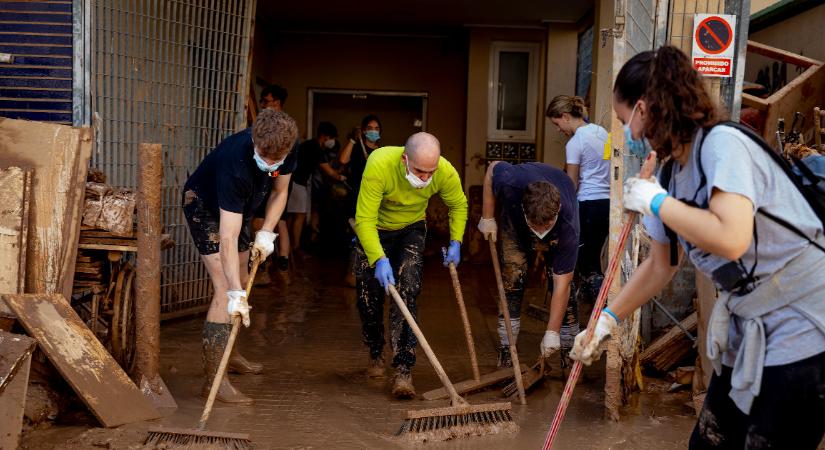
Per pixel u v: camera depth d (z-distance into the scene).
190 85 5.83
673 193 2.08
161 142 5.64
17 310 3.45
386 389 4.30
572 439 3.49
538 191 3.88
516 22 11.27
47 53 5.01
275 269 8.55
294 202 8.67
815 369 1.87
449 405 3.98
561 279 4.12
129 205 3.94
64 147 3.95
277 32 12.48
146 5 5.51
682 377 4.29
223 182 3.56
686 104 1.93
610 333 2.37
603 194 5.19
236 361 4.60
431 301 7.23
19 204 3.74
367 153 7.23
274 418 3.74
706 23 4.60
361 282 4.38
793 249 1.90
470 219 10.16
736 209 1.81
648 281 2.34
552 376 4.62
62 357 3.44
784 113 6.09
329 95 13.46
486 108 11.61
